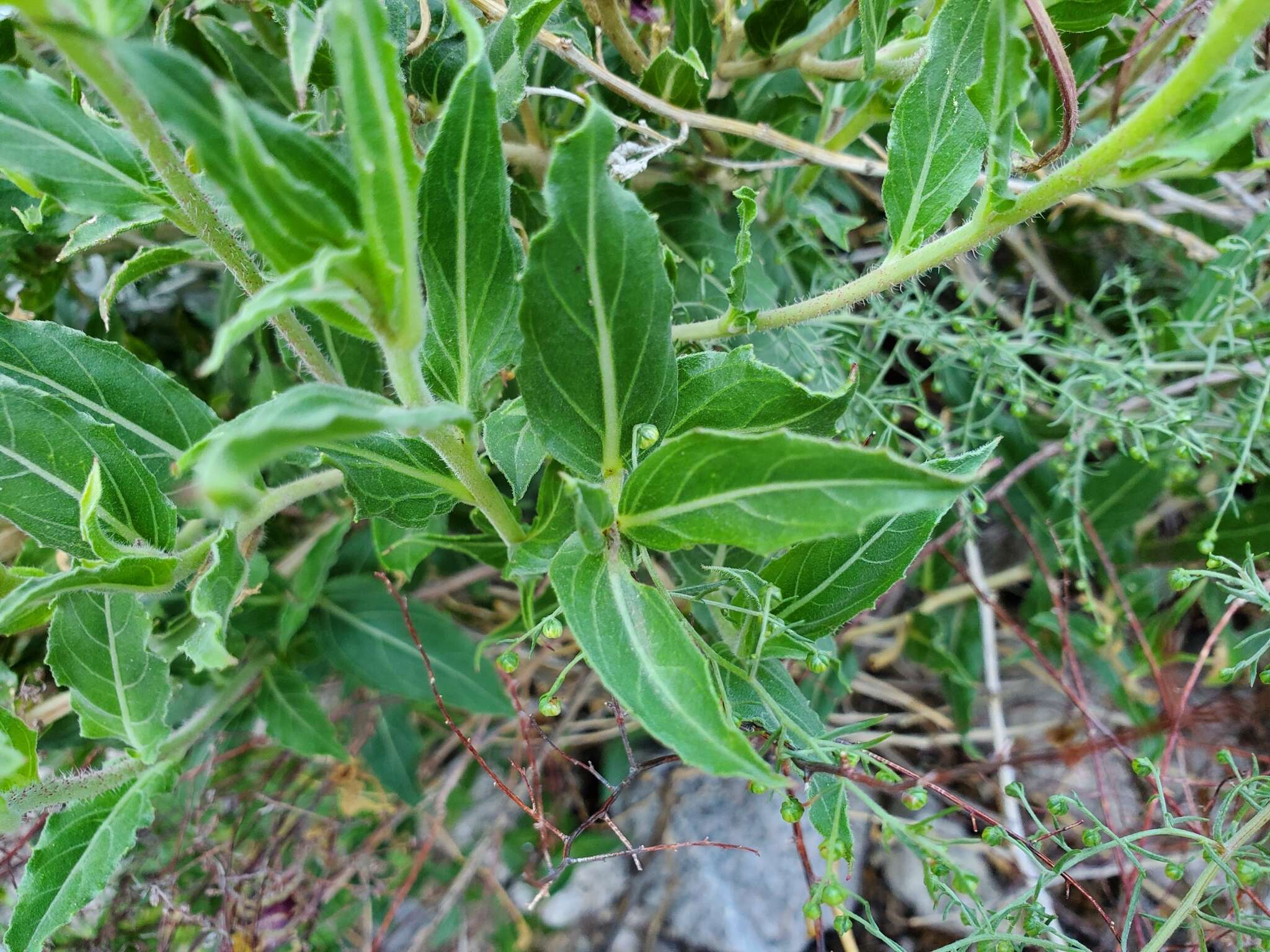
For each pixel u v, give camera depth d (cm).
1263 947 16
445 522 24
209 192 14
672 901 29
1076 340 27
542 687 32
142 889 25
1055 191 14
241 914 28
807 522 11
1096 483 28
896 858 29
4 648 25
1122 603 25
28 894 18
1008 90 13
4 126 13
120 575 16
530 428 16
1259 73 16
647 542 13
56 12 9
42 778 19
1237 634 26
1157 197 32
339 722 30
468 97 12
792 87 26
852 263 33
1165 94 12
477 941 30
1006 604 33
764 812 30
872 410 25
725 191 26
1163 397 24
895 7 22
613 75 21
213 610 15
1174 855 25
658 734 12
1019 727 31
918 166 16
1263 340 27
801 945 28
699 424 16
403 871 30
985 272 34
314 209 9
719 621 17
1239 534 27
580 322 13
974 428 28
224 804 29
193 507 19
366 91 9
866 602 16
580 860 17
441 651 25
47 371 17
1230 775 23
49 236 21
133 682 18
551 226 12
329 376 15
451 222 13
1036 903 16
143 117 12
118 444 16
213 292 31
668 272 17
